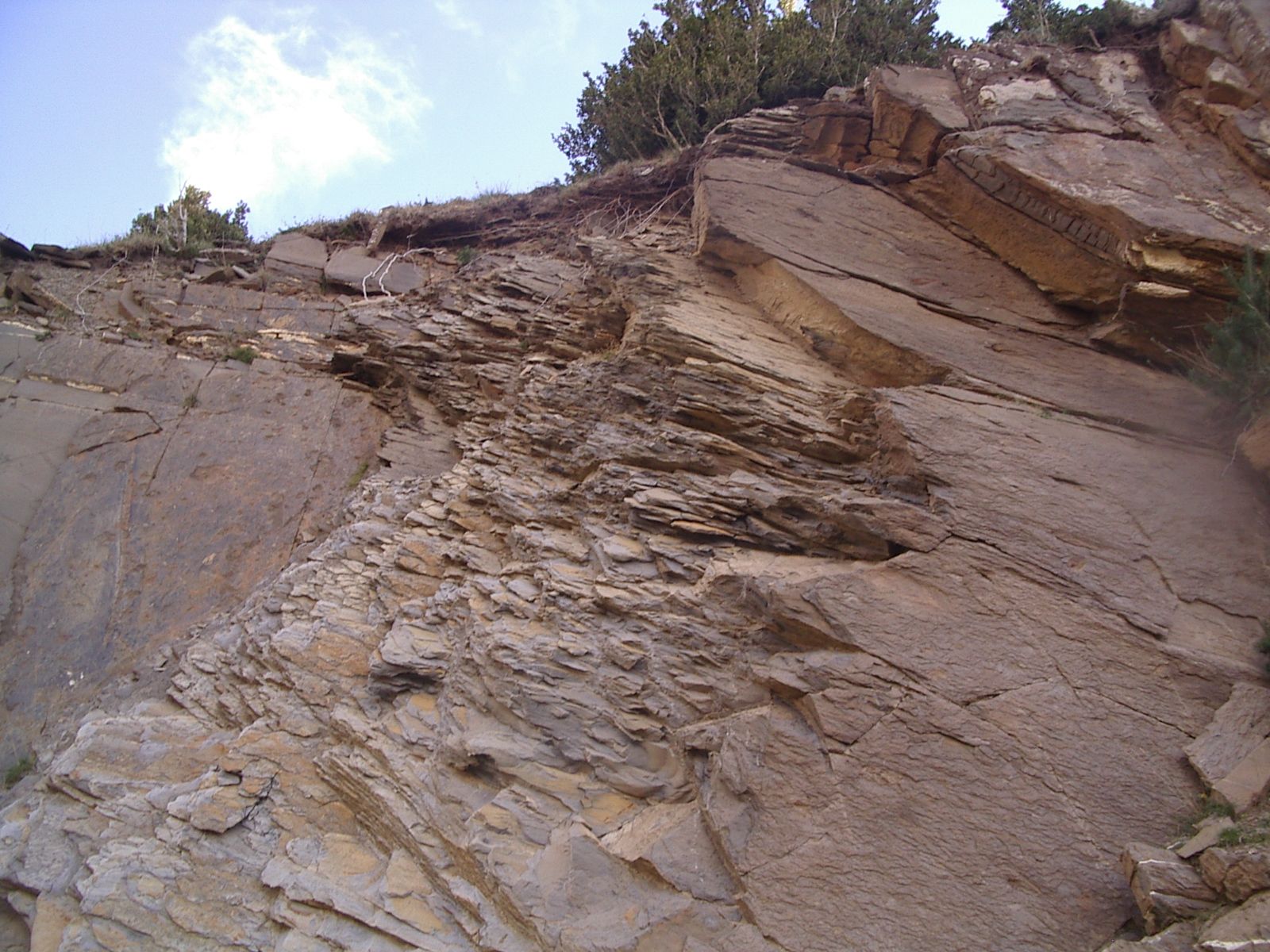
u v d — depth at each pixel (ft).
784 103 55.77
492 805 22.33
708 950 18.03
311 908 22.74
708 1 60.90
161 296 49.96
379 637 29.84
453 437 40.83
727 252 34.04
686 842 19.95
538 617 26.22
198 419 42.29
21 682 33.45
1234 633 20.51
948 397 26.35
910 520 22.57
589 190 49.06
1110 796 18.13
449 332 42.78
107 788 27.27
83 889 23.90
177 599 36.29
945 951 16.97
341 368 45.50
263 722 28.27
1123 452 24.95
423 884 22.56
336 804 25.79
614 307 36.29
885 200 34.42
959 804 18.45
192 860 24.53
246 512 39.17
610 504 28.66
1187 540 22.33
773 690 21.27
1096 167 29.89
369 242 53.93
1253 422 24.50
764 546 25.49
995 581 21.50
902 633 20.65
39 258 52.70
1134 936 16.26
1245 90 29.89
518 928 20.21
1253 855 14.88
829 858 18.31
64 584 36.24
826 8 59.36
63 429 41.37
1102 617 20.80
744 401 28.58
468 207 54.34
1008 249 31.68
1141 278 27.32
